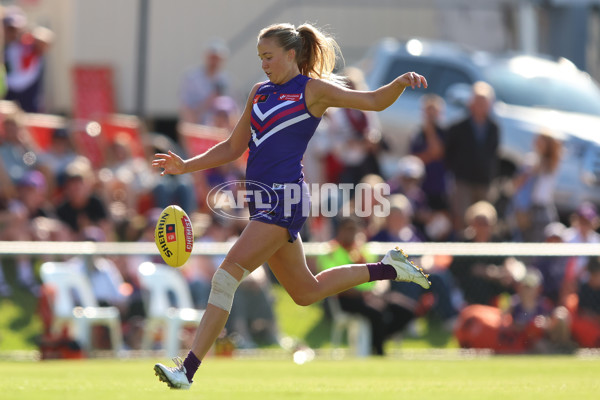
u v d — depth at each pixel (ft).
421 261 131.23
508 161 164.14
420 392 61.36
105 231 141.08
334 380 79.87
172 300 124.67
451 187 154.10
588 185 161.07
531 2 192.54
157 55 182.70
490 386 69.92
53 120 160.15
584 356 123.44
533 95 169.48
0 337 122.21
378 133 152.05
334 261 122.72
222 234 134.21
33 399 53.11
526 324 127.24
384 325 123.85
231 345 121.49
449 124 159.74
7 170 142.20
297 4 182.70
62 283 121.29
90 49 184.55
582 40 196.34
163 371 56.39
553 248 131.13
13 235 135.44
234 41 182.91
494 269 131.23
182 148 166.09
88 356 118.62
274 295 134.92
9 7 187.42
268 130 58.39
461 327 127.13
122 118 175.01
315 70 61.77
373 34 185.57
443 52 170.81
